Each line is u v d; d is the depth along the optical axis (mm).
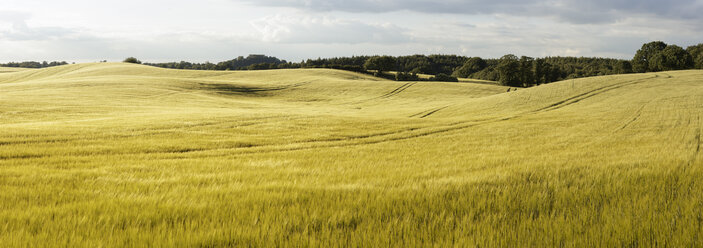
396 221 4633
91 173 8289
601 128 29328
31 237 3846
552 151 16188
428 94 86438
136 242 3889
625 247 4098
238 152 16328
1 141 15648
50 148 14148
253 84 91062
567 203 5840
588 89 59125
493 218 4949
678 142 19734
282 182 7562
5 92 58594
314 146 19078
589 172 8875
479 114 49938
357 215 4988
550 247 4004
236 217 4793
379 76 150125
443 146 19078
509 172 8930
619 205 5480
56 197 5734
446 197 6141
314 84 96188
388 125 31203
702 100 45094
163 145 16719
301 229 4449
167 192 6324
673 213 5137
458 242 4020
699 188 6836
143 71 114000
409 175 8812
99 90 64250
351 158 13453
